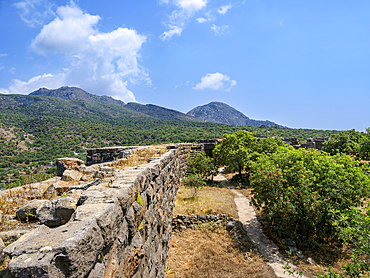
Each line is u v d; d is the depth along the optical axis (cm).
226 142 2166
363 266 489
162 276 623
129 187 314
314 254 852
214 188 1755
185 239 947
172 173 1084
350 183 850
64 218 260
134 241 331
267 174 997
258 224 1096
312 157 1019
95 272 192
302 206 900
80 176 445
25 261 145
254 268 740
